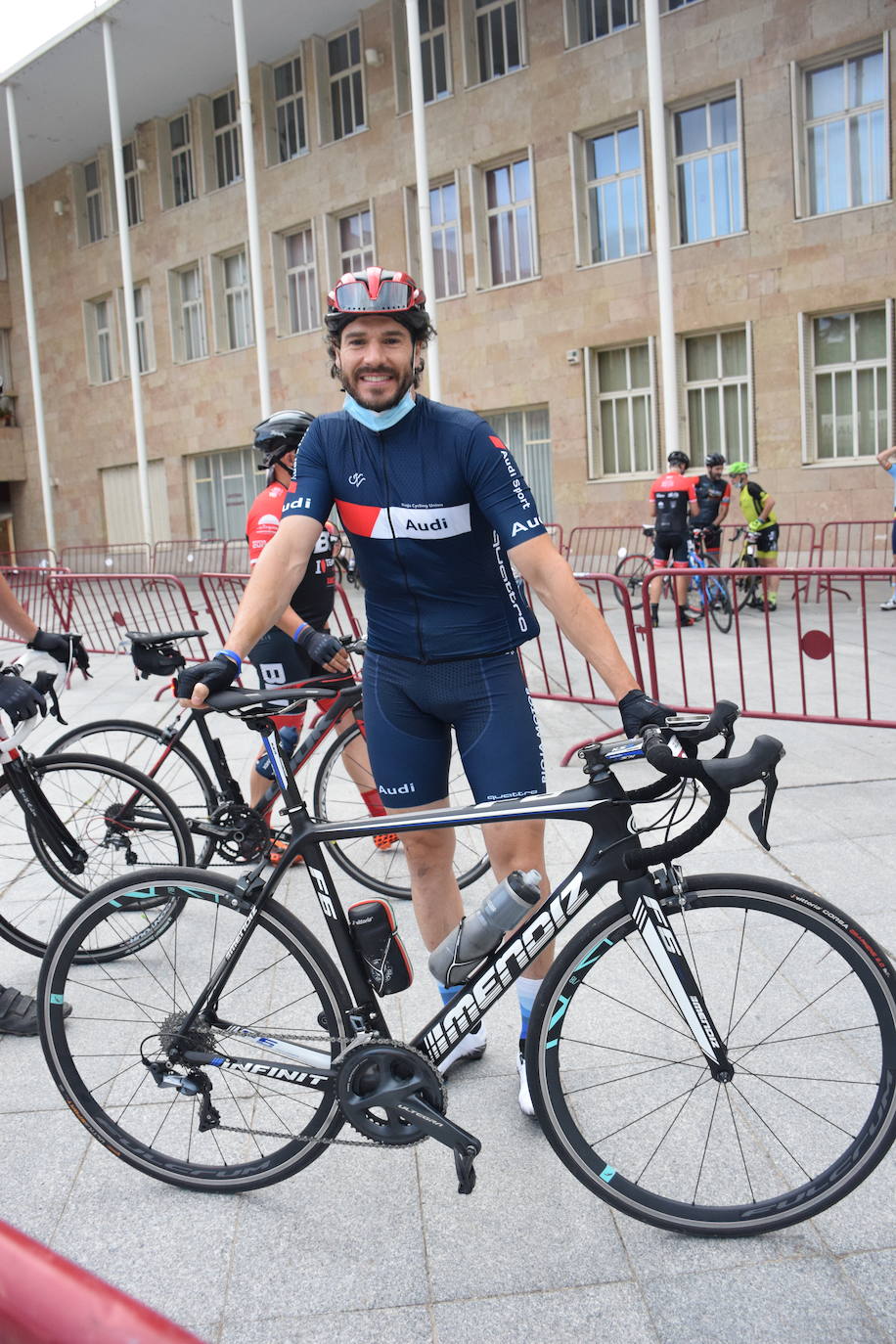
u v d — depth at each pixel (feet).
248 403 68.23
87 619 33.12
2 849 13.19
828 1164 6.77
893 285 42.98
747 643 26.99
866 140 43.65
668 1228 6.28
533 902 6.25
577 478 53.26
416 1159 7.19
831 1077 7.53
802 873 11.44
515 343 54.39
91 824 10.79
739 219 47.14
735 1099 7.41
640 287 49.83
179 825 10.74
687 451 50.37
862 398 45.19
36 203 81.56
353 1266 6.19
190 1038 7.00
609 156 50.88
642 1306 5.77
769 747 5.76
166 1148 7.23
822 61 44.01
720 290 47.34
